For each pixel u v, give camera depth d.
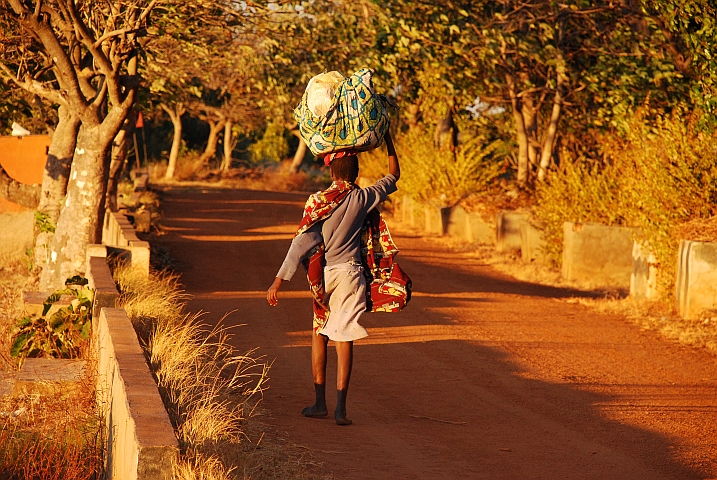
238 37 22.00
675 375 12.44
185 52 23.53
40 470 8.48
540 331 15.59
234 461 7.21
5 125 26.28
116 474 7.27
